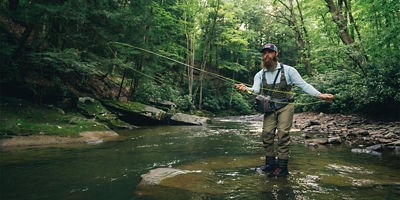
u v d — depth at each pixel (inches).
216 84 979.9
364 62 306.5
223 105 885.8
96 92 383.9
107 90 413.4
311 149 148.2
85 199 63.4
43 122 207.9
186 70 872.3
